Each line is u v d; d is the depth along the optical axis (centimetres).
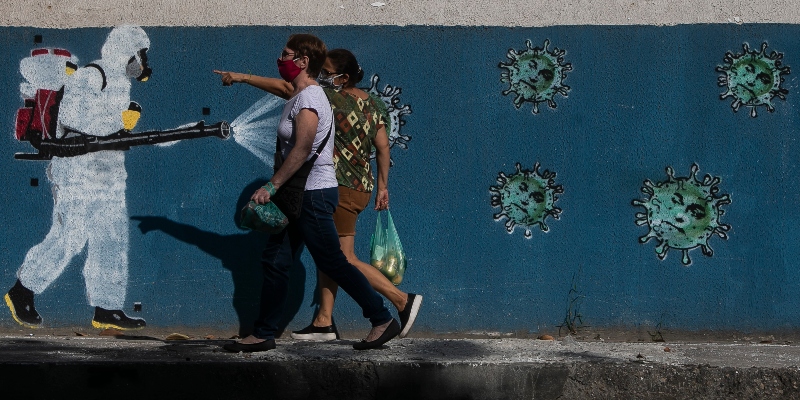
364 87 594
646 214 597
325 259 493
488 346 550
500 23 595
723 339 596
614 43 594
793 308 596
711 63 595
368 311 516
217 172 596
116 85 593
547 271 597
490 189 596
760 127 595
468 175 595
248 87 595
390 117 595
